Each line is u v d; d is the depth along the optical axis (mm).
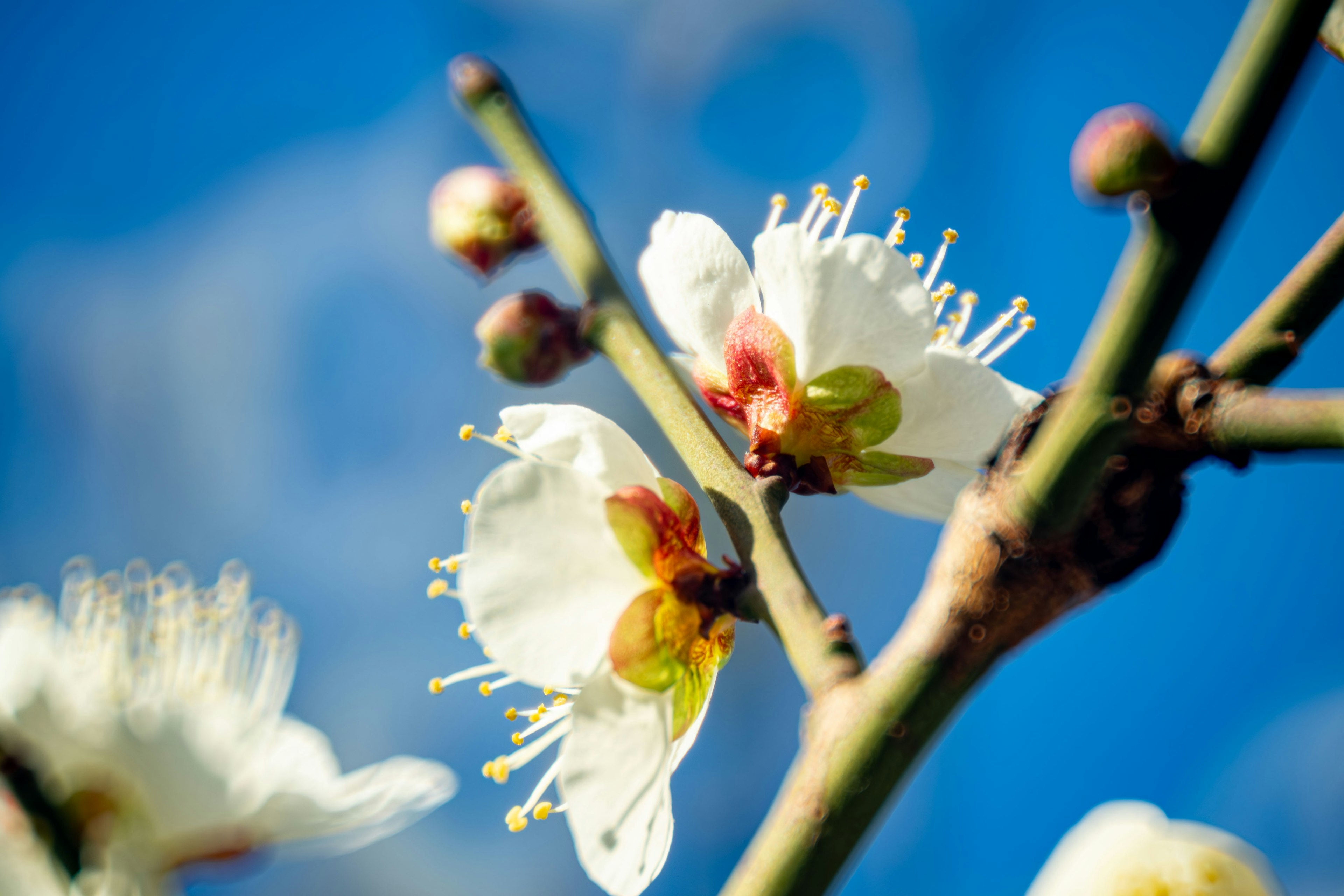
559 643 192
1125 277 173
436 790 210
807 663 183
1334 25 192
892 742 177
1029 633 177
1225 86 173
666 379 200
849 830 177
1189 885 179
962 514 177
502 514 192
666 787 191
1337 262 183
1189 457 175
